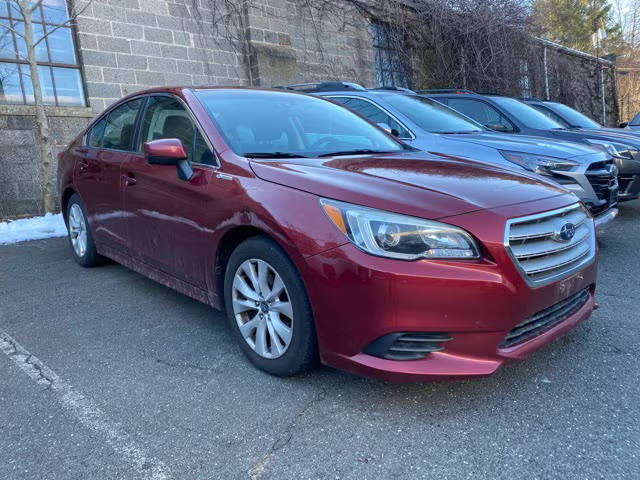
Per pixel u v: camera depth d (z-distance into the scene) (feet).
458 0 46.34
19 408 8.13
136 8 29.32
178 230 10.57
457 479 6.36
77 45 27.43
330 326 7.72
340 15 42.60
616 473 6.39
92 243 15.33
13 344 10.59
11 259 17.39
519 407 7.89
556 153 15.70
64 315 12.17
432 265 7.17
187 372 9.21
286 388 8.55
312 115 12.34
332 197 7.94
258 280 8.85
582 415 7.64
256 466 6.68
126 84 29.04
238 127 10.70
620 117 88.22
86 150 14.94
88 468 6.69
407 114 18.13
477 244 7.36
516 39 48.42
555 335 8.29
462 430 7.34
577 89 65.51
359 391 8.41
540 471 6.46
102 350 10.21
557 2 105.09
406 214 7.43
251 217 8.63
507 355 7.55
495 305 7.27
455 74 47.50
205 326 11.35
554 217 8.33
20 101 25.72
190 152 10.68
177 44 31.22
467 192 8.20
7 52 25.09
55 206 26.30
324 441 7.16
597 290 13.16
